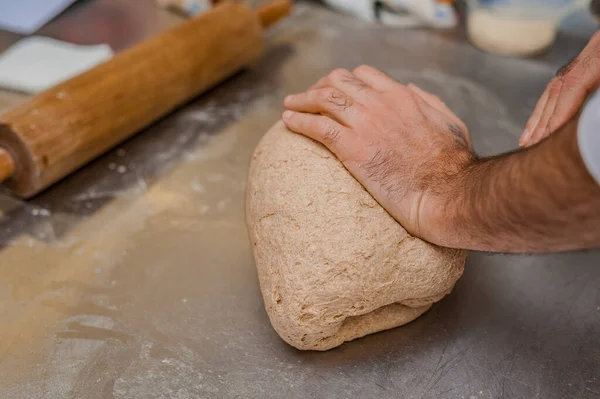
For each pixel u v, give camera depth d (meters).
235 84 1.90
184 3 2.20
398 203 1.00
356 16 2.29
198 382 1.04
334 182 1.05
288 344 1.11
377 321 1.11
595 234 0.70
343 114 1.08
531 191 0.71
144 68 1.58
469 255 1.32
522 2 1.98
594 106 0.61
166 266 1.28
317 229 1.00
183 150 1.61
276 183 1.08
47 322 1.15
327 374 1.06
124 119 1.52
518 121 1.75
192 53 1.69
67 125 1.39
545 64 2.02
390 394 1.03
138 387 1.04
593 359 1.11
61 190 1.47
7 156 1.33
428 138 1.04
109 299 1.20
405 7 2.22
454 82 1.92
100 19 2.20
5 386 1.04
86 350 1.10
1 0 2.22
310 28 2.22
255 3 2.20
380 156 1.03
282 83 1.91
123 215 1.41
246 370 1.07
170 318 1.17
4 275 1.25
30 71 1.78
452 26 2.23
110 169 1.54
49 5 2.22
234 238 1.36
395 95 1.14
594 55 1.08
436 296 1.10
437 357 1.10
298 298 0.99
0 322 1.15
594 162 0.60
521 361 1.10
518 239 0.80
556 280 1.27
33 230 1.36
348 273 0.99
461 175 0.95
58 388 1.04
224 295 1.22
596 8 2.23
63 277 1.25
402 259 1.02
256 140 1.66
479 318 1.17
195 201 1.45
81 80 1.48
